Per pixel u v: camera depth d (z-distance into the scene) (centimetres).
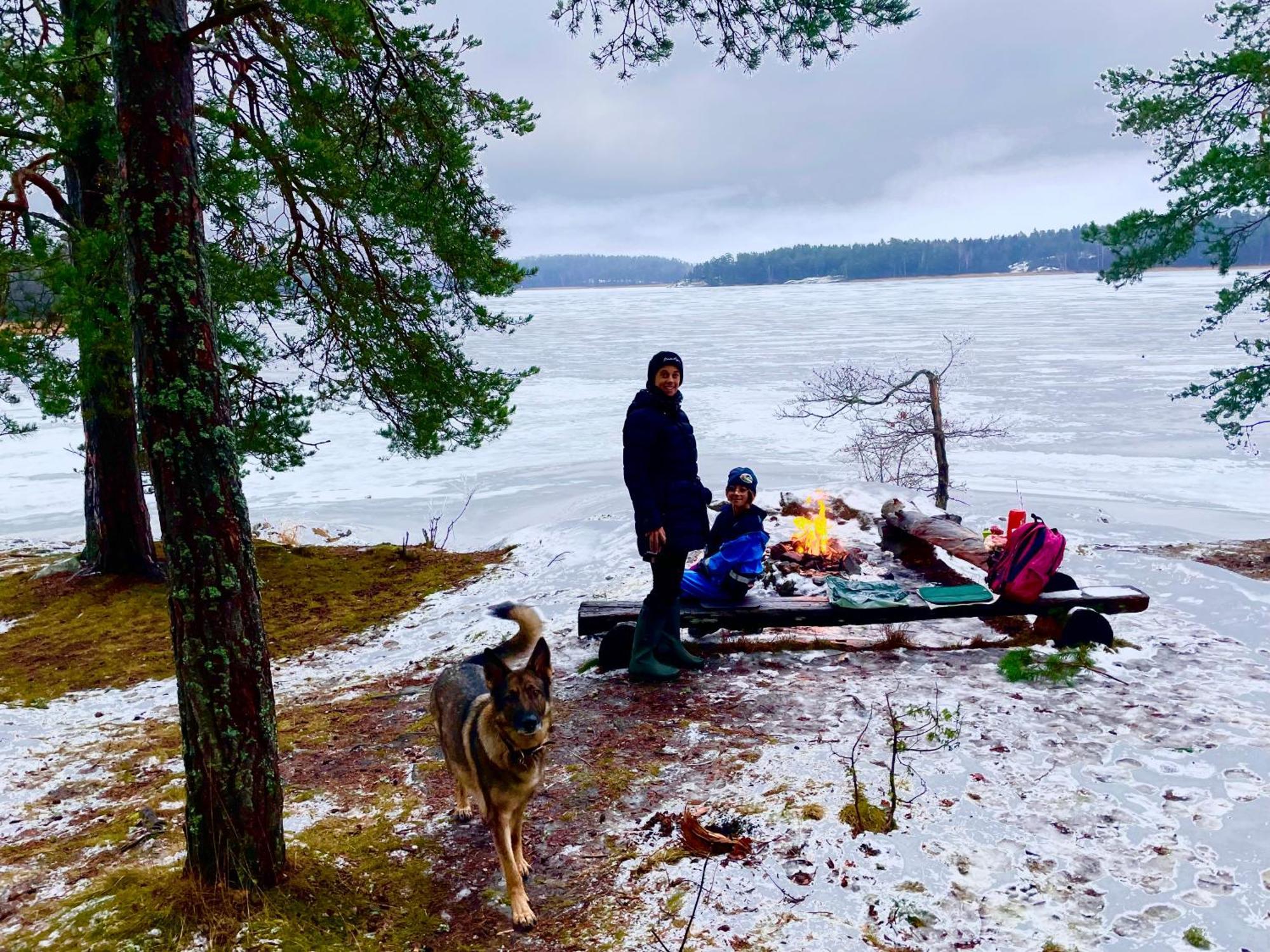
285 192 999
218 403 367
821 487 1147
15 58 855
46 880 471
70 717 845
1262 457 3127
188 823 395
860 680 602
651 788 473
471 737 401
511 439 3978
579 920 372
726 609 655
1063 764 463
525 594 1095
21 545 1717
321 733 658
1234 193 1166
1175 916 342
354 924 384
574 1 677
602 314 19725
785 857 394
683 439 585
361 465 3400
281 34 830
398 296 1126
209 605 370
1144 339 8156
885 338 9475
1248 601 760
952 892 364
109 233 928
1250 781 436
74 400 1046
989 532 810
